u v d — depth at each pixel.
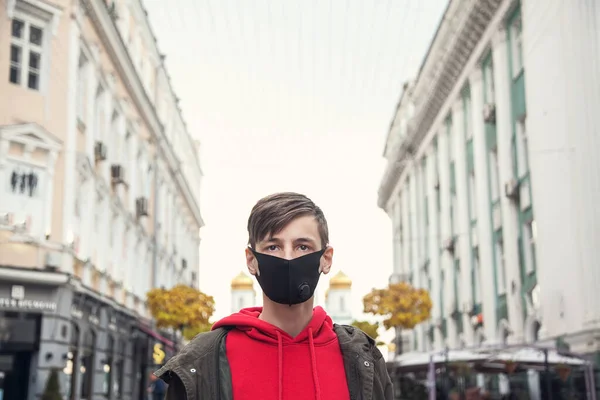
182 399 2.07
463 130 28.05
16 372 15.97
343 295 90.38
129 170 27.50
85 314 19.67
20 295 15.84
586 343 15.38
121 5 25.81
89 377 20.31
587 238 15.69
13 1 16.52
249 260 2.20
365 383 2.14
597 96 15.97
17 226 16.09
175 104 39.69
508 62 21.83
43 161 17.05
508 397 18.73
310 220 2.17
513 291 20.94
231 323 2.16
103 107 22.62
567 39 16.44
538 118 18.33
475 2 22.58
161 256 34.84
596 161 15.80
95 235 21.73
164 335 33.66
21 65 16.88
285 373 2.08
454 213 29.98
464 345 27.03
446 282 30.14
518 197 20.92
